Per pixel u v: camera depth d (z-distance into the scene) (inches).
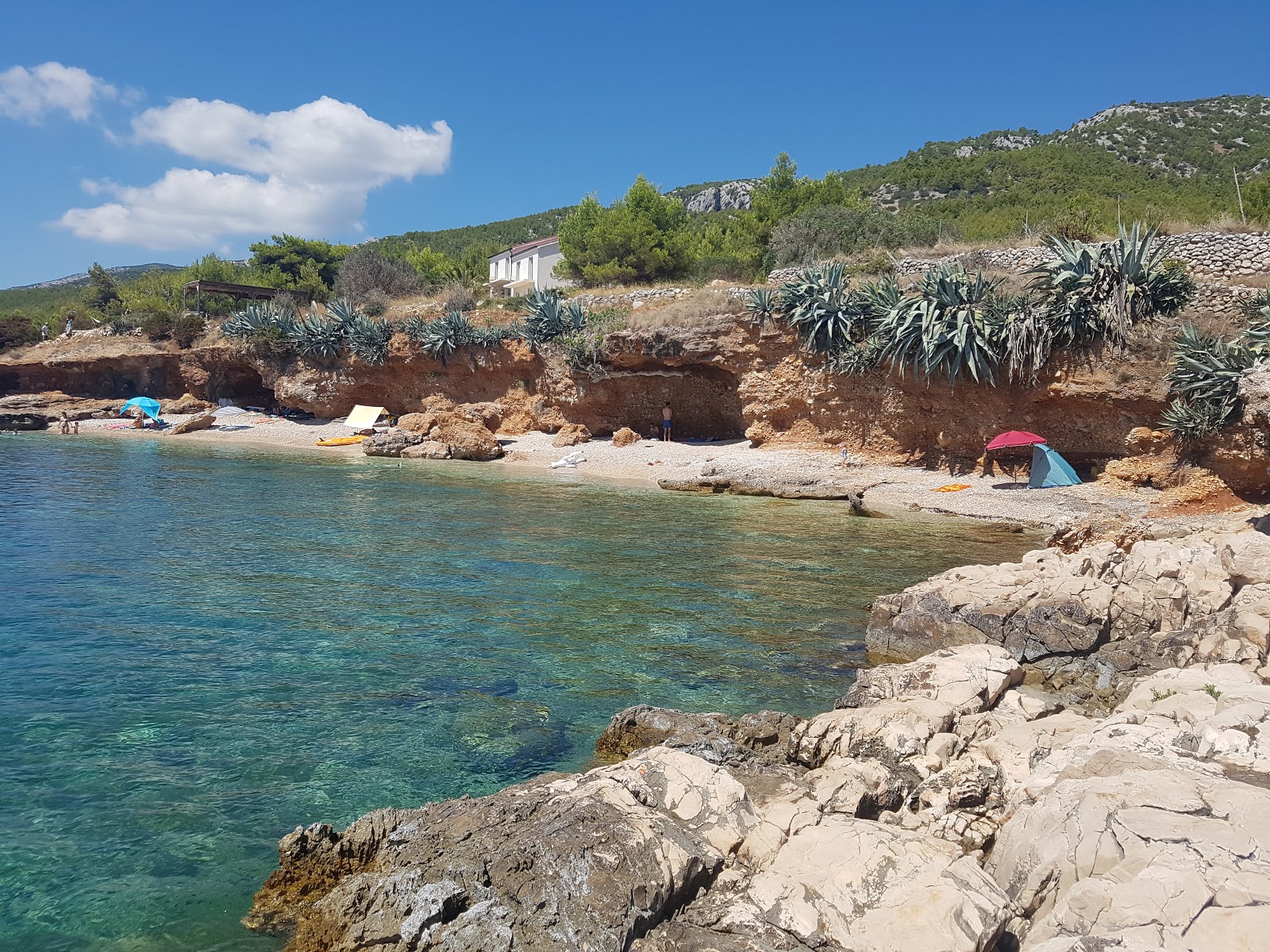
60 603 498.3
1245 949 146.8
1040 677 410.0
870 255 1461.6
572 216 2304.4
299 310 2161.7
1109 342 943.0
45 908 218.8
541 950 183.0
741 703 378.9
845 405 1214.9
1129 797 199.0
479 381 1700.3
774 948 185.0
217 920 214.7
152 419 1862.7
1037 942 170.4
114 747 312.0
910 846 218.2
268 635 452.1
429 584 575.5
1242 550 416.5
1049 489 935.0
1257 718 249.4
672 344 1381.6
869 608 534.0
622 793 232.2
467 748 322.0
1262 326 824.3
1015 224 1614.2
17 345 2316.7
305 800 277.9
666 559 669.9
